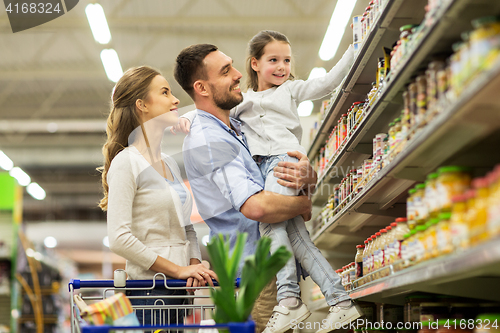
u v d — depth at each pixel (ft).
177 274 7.83
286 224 8.97
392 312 9.34
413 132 6.11
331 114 12.49
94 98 41.50
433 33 5.27
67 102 42.09
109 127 8.82
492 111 4.42
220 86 9.28
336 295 8.27
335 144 12.32
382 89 7.50
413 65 6.14
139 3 27.35
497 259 3.62
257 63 10.57
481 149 5.60
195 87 9.40
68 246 55.52
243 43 32.17
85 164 44.57
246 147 9.62
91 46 32.81
